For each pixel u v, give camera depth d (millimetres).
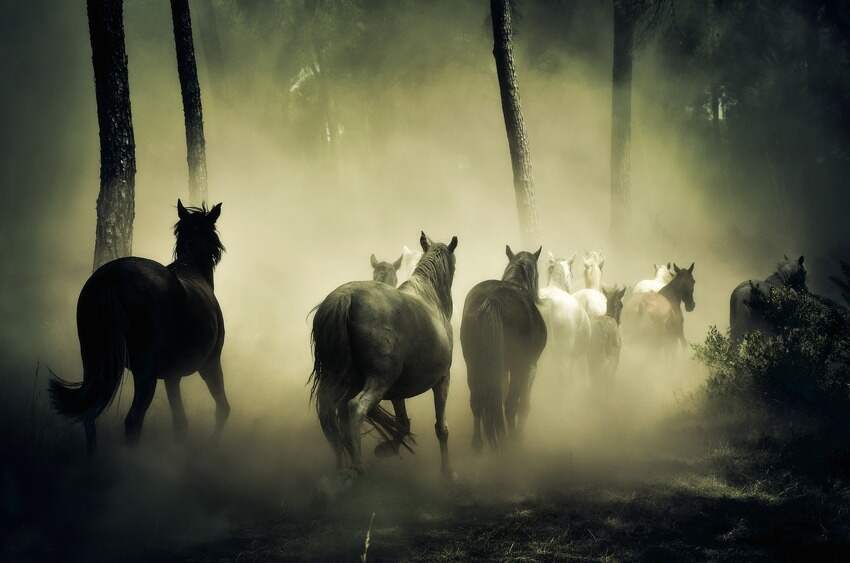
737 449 7793
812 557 5340
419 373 6820
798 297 11258
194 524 5969
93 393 6527
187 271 8055
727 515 6145
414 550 5523
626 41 20375
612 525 5977
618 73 20438
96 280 6766
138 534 5742
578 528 5938
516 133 14930
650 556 5391
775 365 9328
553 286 11461
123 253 10492
